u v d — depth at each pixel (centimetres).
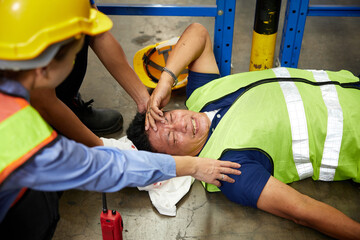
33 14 93
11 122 92
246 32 346
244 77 206
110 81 291
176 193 201
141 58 257
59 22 96
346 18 356
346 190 204
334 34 336
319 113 187
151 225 192
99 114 245
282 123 183
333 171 195
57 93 221
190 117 196
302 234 185
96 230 190
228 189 173
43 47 93
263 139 179
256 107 186
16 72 96
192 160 156
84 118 242
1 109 93
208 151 183
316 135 188
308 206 163
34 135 94
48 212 128
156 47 254
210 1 400
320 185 207
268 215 194
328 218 162
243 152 176
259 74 205
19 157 91
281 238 184
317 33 338
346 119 186
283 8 377
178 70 214
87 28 101
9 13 92
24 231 120
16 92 96
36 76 99
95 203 203
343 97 192
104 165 109
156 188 201
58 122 178
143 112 210
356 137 187
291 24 251
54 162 96
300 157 188
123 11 246
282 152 186
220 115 194
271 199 165
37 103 167
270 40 251
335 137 187
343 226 161
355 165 194
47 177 97
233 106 191
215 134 186
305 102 187
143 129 200
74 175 101
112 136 243
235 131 180
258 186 166
